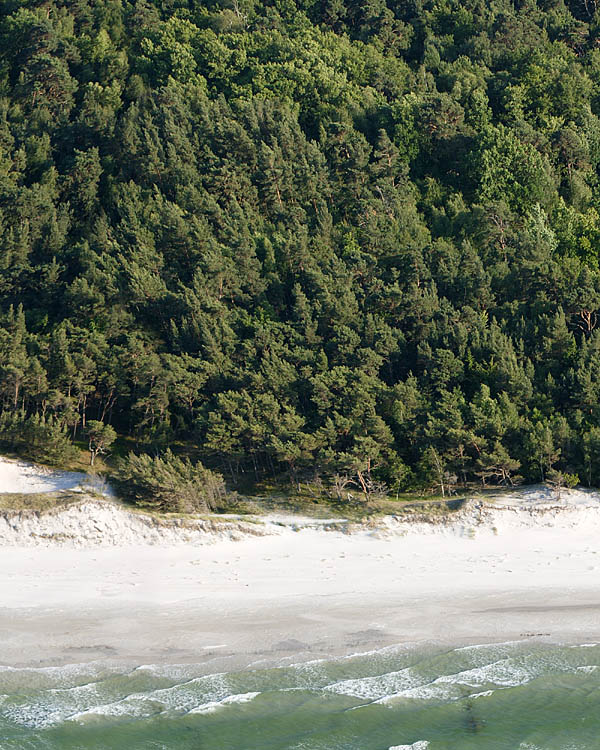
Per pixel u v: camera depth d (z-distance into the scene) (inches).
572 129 5438.0
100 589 2659.9
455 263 4338.1
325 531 3174.2
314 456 3565.5
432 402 3673.7
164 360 3937.0
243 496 3503.9
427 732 1791.3
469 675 2015.3
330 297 4092.0
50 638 2271.2
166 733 1811.0
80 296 4232.3
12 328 4151.1
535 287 4220.0
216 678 2036.2
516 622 2304.4
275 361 3841.0
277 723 1836.9
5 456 3713.1
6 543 3046.3
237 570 2842.0
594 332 3828.7
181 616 2422.5
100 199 5236.2
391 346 3946.9
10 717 1873.8
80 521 3117.6
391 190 4982.8
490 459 3358.8
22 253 4616.1
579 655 2098.9
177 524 3147.1
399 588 2615.7
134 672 2071.9
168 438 3826.3
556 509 3169.3
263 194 5088.6
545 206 5017.2
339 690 1964.8
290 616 2405.3
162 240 4650.6
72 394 4037.9
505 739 1761.8
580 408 3619.6
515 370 3671.3
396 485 3484.3
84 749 1755.7
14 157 5388.8
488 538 3070.9
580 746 1728.6
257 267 4431.6
